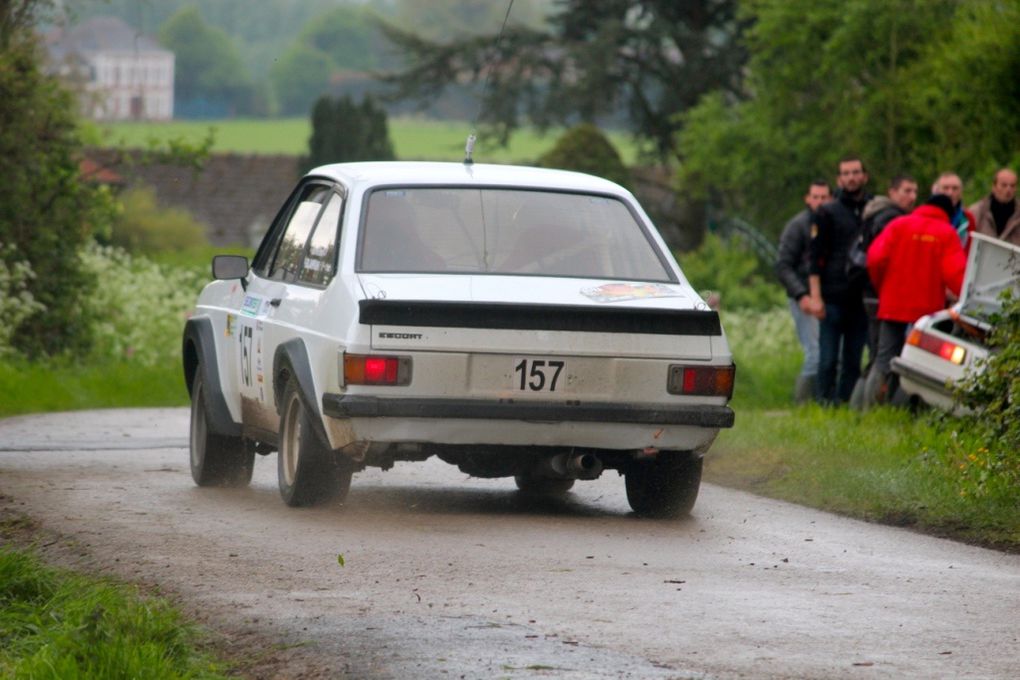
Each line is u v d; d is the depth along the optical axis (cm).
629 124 17162
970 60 8881
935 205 5088
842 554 2795
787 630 2147
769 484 3684
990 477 3184
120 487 3578
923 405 4803
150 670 1855
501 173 3325
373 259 3088
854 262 5434
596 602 2302
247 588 2377
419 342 2916
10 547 2673
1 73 6981
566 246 3178
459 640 2050
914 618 2245
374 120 19562
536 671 1902
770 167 12738
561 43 16862
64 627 2039
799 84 12350
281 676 1912
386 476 3891
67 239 7375
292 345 3106
